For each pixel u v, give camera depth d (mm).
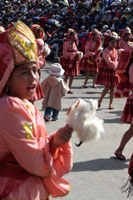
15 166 2018
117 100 10484
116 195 4352
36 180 2037
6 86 2070
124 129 7367
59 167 2131
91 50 12328
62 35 18641
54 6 23719
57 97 7656
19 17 28453
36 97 7133
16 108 1970
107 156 5707
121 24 16125
